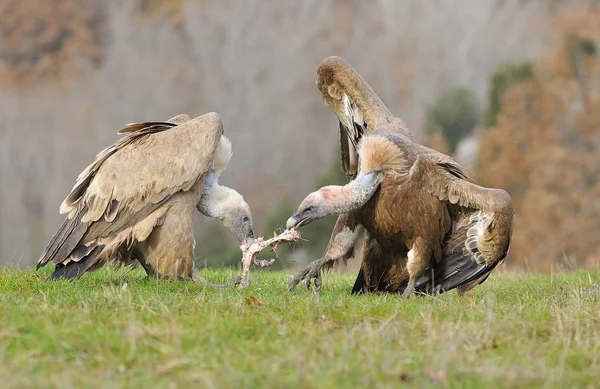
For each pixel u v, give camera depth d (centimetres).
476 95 5731
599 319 1077
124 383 818
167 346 888
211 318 995
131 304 1062
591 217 3919
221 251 3098
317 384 816
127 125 1380
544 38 6906
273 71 6469
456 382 844
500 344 970
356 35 6900
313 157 5753
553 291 1401
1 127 6009
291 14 6819
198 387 812
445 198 1307
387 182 1295
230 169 5534
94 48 6600
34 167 5975
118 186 1330
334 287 1441
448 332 954
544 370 879
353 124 1455
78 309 1037
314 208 1300
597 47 4628
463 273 1348
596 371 900
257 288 1341
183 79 6425
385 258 1380
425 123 5434
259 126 6084
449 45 6962
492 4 7319
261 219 4688
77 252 1334
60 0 6556
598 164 4084
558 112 4412
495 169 4231
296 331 980
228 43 6550
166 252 1344
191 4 6681
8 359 852
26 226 5653
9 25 6481
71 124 6178
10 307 1031
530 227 3866
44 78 6419
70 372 827
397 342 945
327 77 1454
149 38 6562
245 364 856
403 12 7175
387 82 6750
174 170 1338
